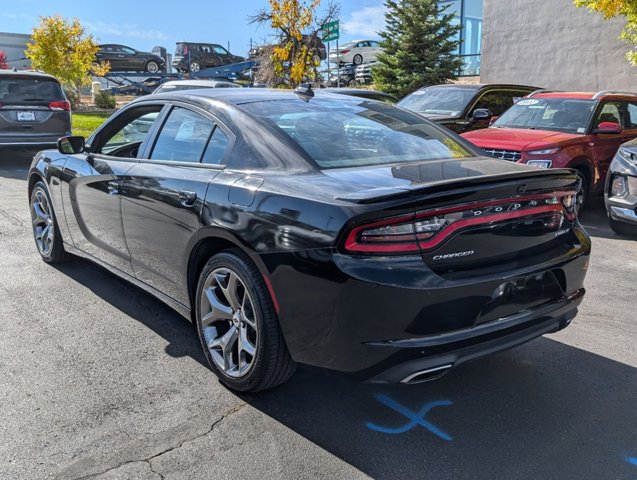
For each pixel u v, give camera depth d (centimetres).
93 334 409
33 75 1193
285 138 338
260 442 290
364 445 290
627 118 923
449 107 1082
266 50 1784
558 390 347
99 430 296
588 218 862
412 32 1997
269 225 298
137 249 411
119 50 2941
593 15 1578
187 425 303
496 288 291
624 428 308
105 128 477
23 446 282
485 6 1822
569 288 333
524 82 1756
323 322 280
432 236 274
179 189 359
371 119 392
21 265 552
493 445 292
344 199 277
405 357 272
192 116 391
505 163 358
